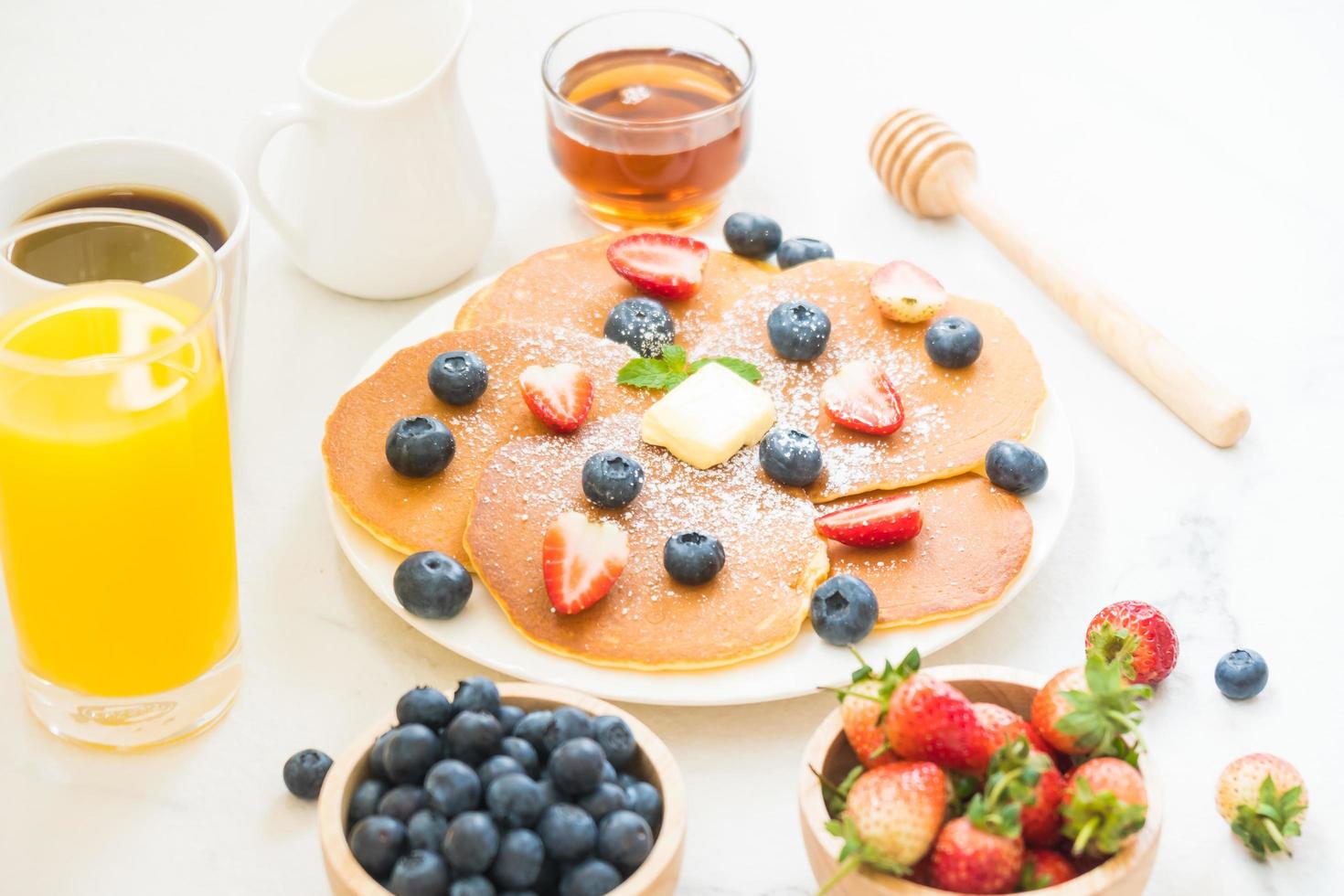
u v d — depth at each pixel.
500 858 0.84
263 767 0.94
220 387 0.91
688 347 1.08
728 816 0.93
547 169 1.21
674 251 1.11
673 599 0.97
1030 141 1.23
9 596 0.92
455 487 1.01
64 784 0.93
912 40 1.31
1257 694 0.96
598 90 1.16
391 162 1.08
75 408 0.88
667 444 1.02
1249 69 1.29
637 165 1.12
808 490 1.01
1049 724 0.86
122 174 1.03
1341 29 1.32
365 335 1.11
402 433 1.01
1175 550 1.02
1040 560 0.99
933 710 0.84
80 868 0.91
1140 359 1.09
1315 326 1.12
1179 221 1.18
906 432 1.04
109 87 1.24
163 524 0.90
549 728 0.87
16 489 0.88
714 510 1.00
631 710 0.96
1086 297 1.11
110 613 0.91
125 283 0.92
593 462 0.99
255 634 0.98
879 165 1.18
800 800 0.85
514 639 0.96
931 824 0.83
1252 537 1.02
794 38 1.31
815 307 1.07
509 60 1.28
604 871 0.84
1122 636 0.94
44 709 0.94
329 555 1.01
